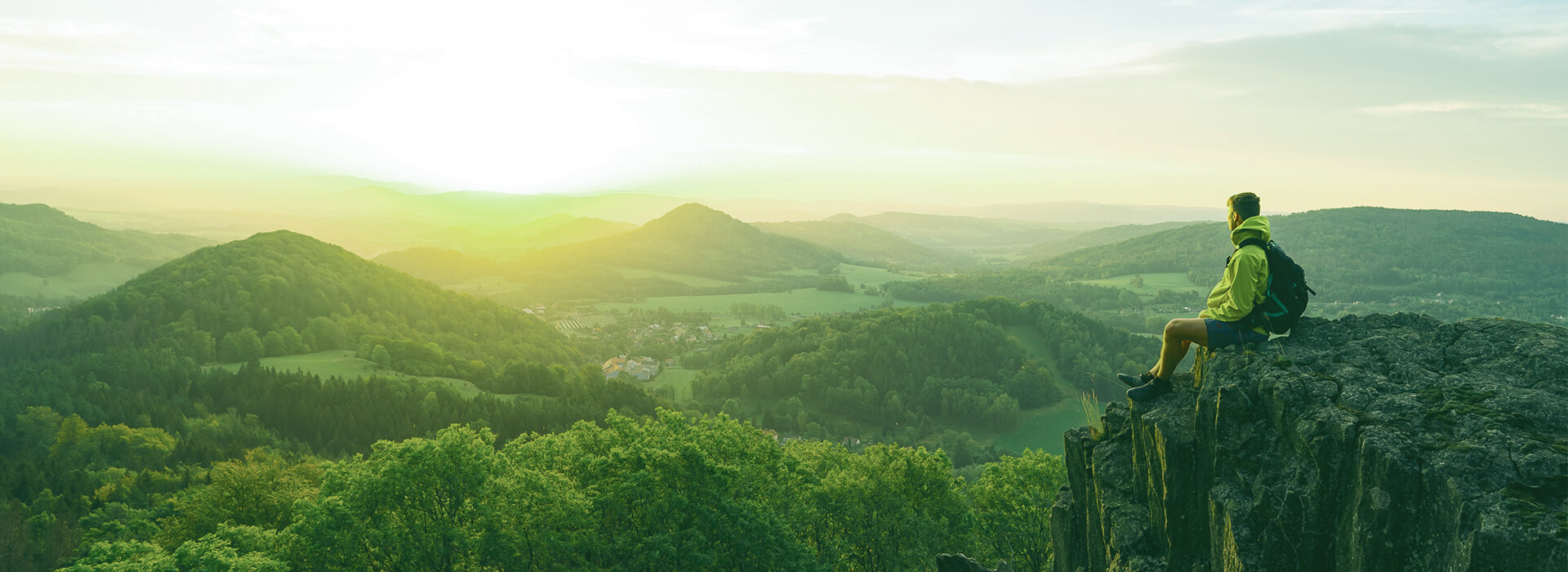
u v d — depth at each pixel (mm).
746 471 34781
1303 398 8922
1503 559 6715
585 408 146500
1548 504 6863
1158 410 10766
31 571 64250
